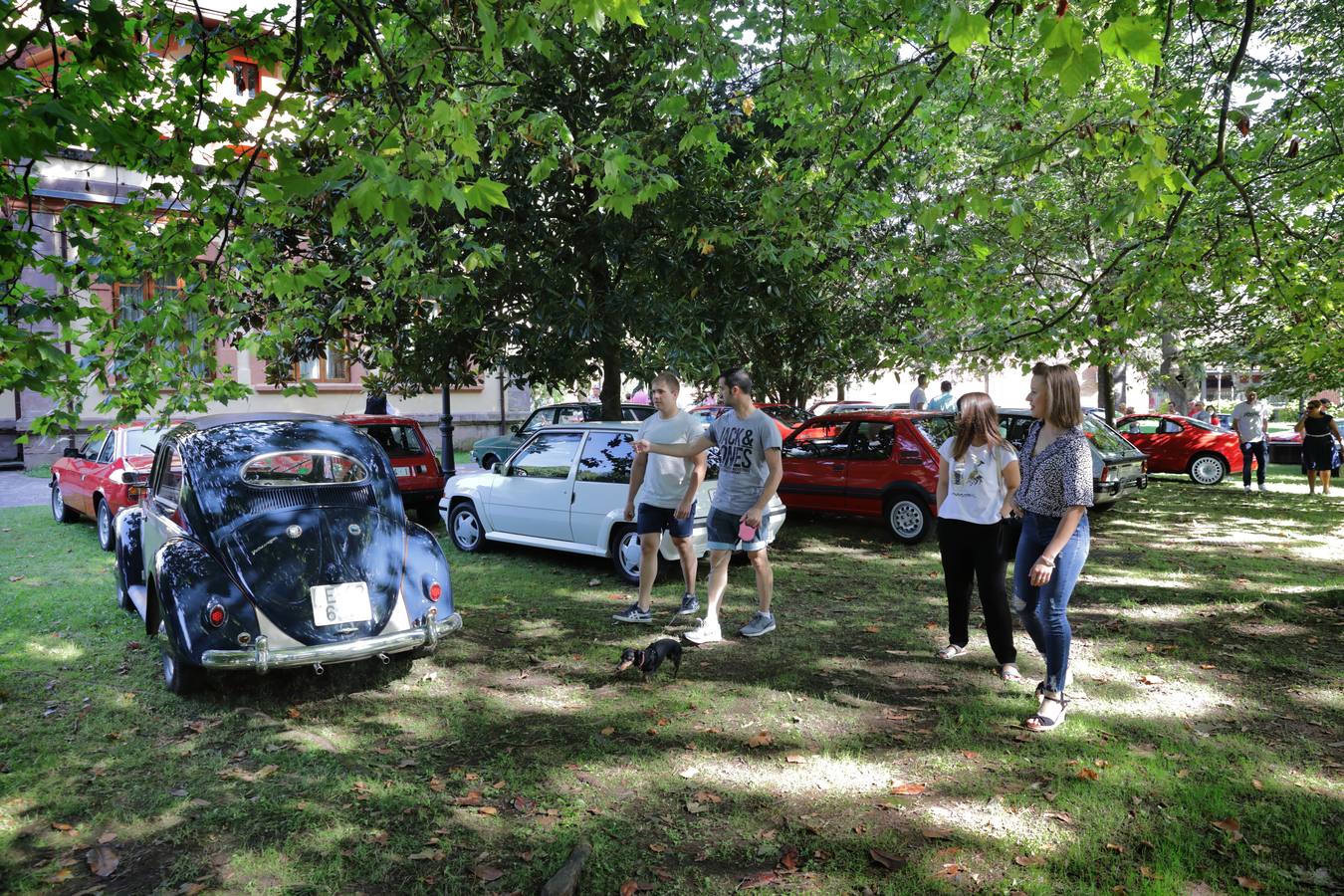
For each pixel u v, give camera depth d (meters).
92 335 5.75
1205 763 3.95
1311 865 3.11
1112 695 4.88
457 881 3.10
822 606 7.00
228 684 5.08
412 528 5.41
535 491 8.48
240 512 4.91
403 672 5.41
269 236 7.44
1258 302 11.37
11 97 3.73
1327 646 5.76
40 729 4.45
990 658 5.57
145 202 5.30
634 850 3.29
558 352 10.34
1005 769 3.94
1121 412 25.84
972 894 2.97
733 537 5.98
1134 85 10.03
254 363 19.41
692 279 9.73
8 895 2.99
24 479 16.00
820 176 8.06
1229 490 15.27
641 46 8.58
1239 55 5.03
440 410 23.03
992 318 8.17
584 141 5.87
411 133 4.01
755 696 4.94
